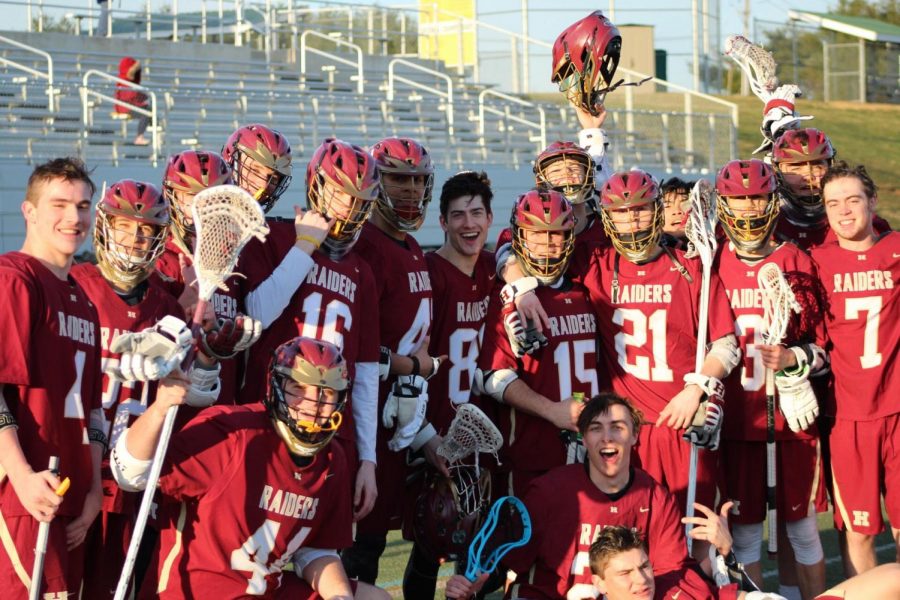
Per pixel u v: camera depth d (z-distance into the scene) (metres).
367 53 31.72
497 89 31.72
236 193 4.85
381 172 6.85
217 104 22.61
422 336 7.12
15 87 20.62
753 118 36.66
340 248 6.23
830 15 44.72
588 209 7.51
